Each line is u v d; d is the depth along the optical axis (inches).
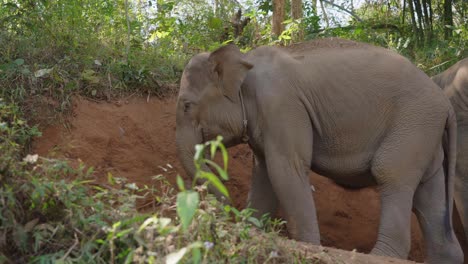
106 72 307.1
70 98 290.2
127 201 156.1
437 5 447.8
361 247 323.0
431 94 269.7
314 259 166.2
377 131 268.7
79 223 145.3
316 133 269.7
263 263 150.5
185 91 269.7
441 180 274.2
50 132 280.4
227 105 266.2
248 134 269.3
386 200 262.5
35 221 143.4
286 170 257.0
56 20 321.4
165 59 331.0
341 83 267.7
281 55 268.8
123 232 135.8
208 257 139.6
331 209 321.4
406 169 262.2
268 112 258.8
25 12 313.4
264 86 261.6
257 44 398.9
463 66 305.3
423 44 407.8
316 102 265.6
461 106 300.2
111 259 134.9
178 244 133.7
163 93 314.2
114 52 325.1
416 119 265.1
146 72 311.1
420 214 273.0
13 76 282.8
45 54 301.3
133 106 305.3
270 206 278.7
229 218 156.4
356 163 270.5
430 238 270.7
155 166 300.2
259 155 274.8
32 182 143.6
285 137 257.4
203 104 267.1
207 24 402.6
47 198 146.4
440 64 365.4
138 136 300.5
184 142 268.7
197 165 117.3
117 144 294.2
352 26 430.9
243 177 315.0
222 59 264.5
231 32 403.9
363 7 501.7
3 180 143.3
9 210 140.8
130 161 294.8
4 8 326.3
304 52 273.1
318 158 272.8
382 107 268.2
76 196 149.7
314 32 426.0
